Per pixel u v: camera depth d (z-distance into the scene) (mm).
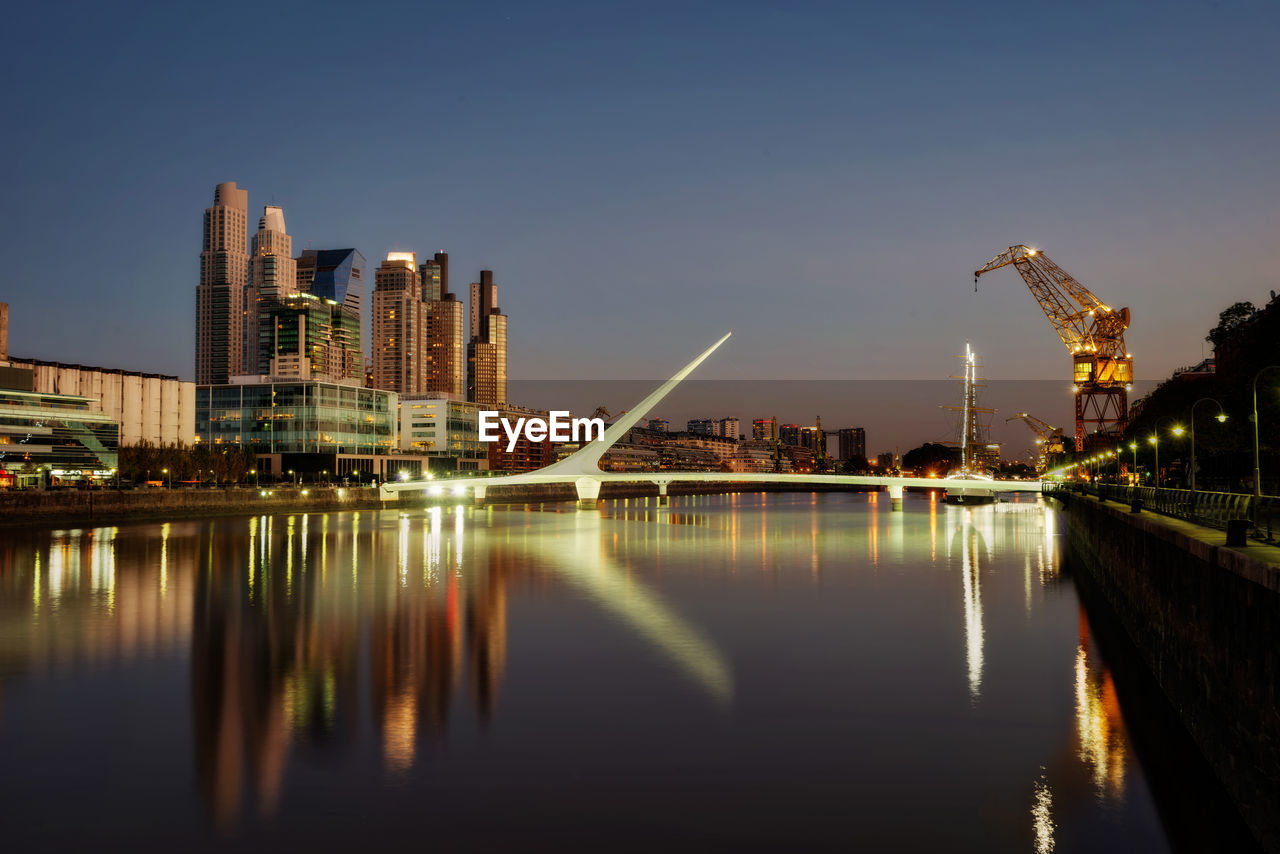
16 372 144750
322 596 61812
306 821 22922
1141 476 119250
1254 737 20328
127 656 41594
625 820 22938
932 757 27203
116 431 153375
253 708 32562
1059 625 48375
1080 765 26312
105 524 120938
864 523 144000
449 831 22375
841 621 50656
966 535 116812
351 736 29328
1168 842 21469
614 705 32906
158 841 21859
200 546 95688
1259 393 52969
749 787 25000
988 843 21531
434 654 41938
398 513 168750
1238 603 21734
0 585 65688
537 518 157625
